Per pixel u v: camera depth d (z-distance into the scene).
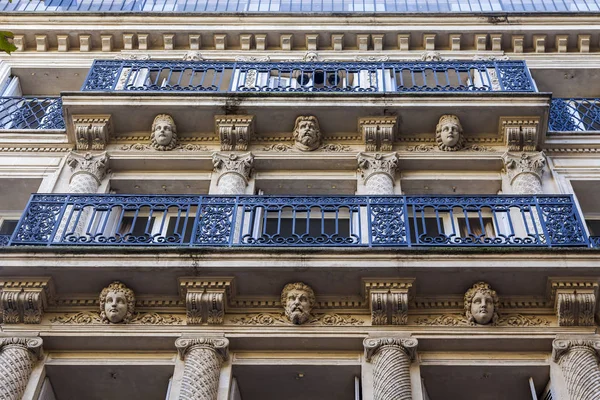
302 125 16.58
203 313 12.53
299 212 15.28
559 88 19.95
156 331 12.48
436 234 15.02
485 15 20.41
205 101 16.69
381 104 16.55
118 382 12.54
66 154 16.81
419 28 20.28
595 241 14.32
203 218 13.55
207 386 11.59
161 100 16.75
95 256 12.62
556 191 15.83
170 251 12.62
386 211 13.55
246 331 12.45
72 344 12.52
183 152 16.55
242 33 20.42
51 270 12.58
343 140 16.89
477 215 15.20
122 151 16.56
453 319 12.59
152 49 20.55
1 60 20.08
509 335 12.31
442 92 16.69
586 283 12.42
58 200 14.04
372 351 12.11
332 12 20.67
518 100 16.50
